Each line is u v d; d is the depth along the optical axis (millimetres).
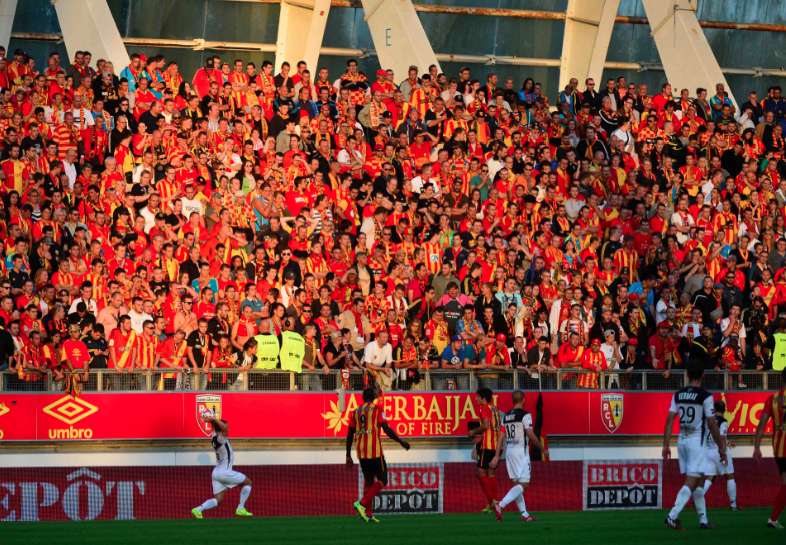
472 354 58062
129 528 40969
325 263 60250
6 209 56625
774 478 52781
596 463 47406
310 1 77938
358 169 66750
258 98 67188
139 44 78500
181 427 52125
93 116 62062
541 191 68938
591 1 85750
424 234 63875
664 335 62344
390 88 71000
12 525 41906
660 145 73750
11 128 59875
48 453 50406
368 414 42281
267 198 62375
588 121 73250
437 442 56250
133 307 53938
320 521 43312
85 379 50969
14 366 50750
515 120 73188
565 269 64938
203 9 78875
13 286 53656
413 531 40219
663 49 83625
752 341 63906
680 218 69375
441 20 85625
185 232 58594
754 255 68812
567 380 58312
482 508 47688
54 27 76812
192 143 62594
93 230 57344
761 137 77562
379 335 56156
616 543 37250
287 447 53844
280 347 54875
